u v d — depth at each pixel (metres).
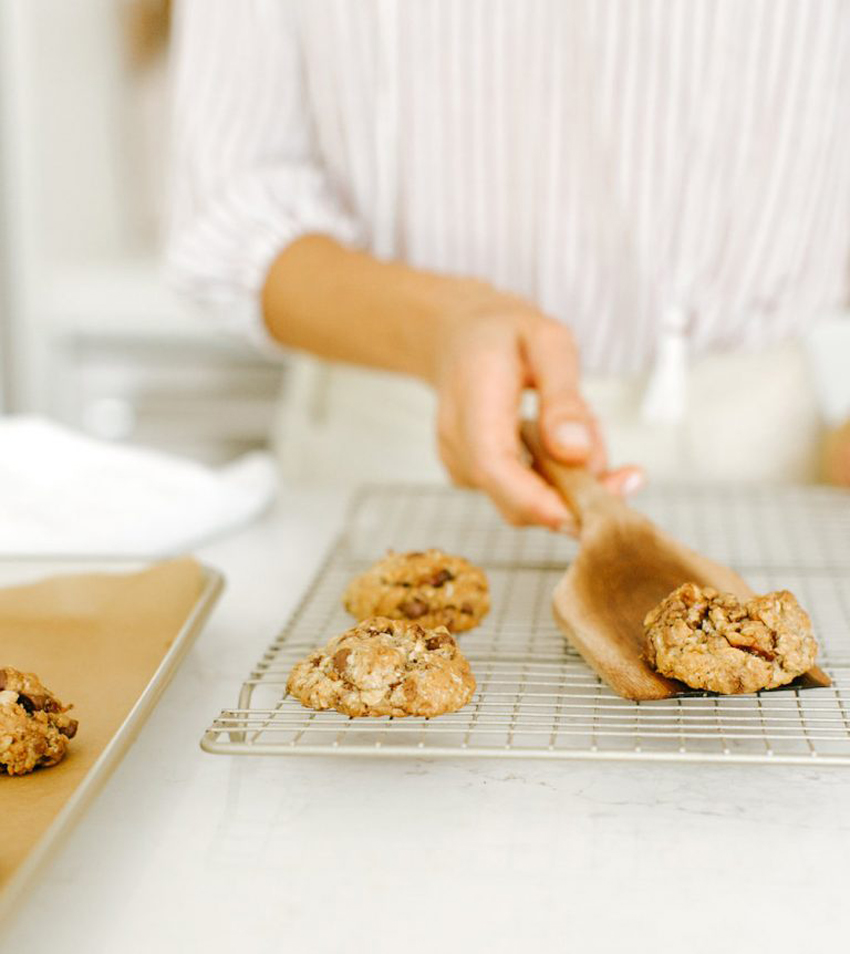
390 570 0.86
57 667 0.79
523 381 0.95
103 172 2.02
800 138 1.12
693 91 1.10
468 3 1.12
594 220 1.16
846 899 0.63
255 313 1.21
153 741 0.74
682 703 0.75
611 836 0.67
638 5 1.08
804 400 1.29
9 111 1.92
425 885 0.64
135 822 0.68
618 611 0.80
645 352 1.20
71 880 0.64
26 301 1.94
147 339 1.91
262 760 0.73
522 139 1.15
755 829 0.67
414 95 1.16
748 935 0.61
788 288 1.18
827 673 0.78
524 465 0.93
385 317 1.06
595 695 0.75
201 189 1.22
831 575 0.94
